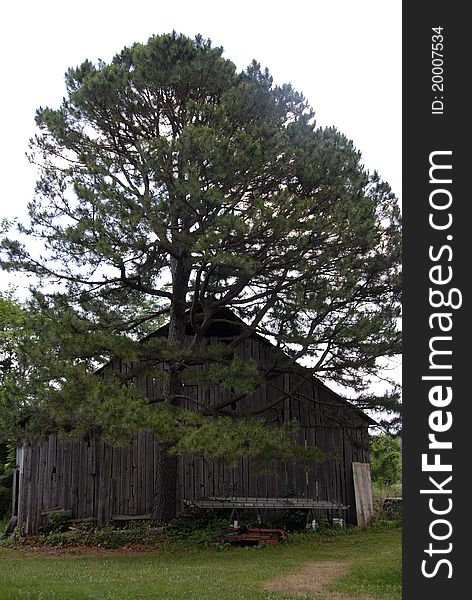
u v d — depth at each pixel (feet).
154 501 68.69
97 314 64.49
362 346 58.03
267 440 53.26
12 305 118.11
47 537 67.82
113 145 65.72
